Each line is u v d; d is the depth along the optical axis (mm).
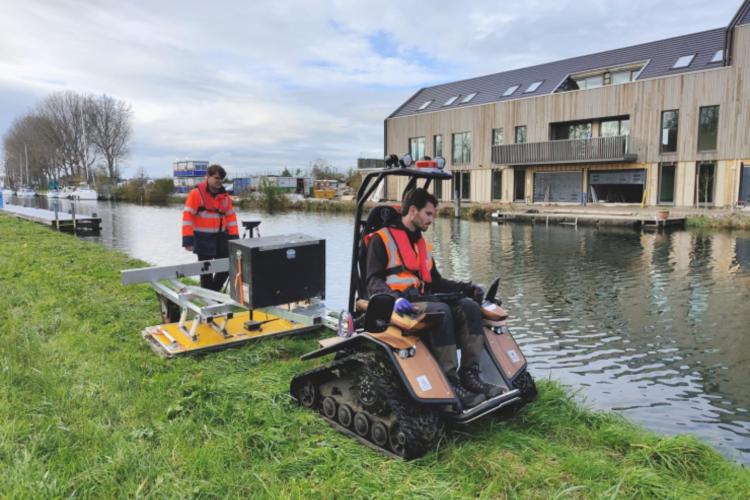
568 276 11344
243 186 52375
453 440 3186
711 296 9359
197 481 2707
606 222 20938
